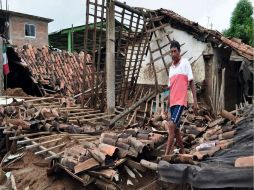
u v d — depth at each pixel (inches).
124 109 393.7
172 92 198.5
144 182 197.2
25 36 914.7
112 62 381.4
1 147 293.6
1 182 240.4
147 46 455.5
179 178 153.1
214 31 432.1
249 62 400.2
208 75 440.5
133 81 452.1
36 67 536.1
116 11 388.2
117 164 190.2
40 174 225.8
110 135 216.4
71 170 193.3
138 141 199.6
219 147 192.2
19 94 475.5
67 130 288.5
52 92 506.0
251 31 700.7
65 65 577.6
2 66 469.4
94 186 199.3
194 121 339.6
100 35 387.5
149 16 447.5
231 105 469.7
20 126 273.4
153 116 352.5
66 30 816.3
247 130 214.5
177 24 463.8
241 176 130.8
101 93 408.5
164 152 211.9
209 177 140.4
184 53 451.8
